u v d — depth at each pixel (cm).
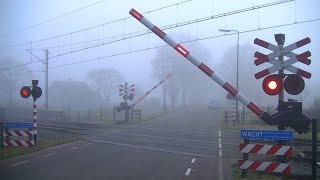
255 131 1123
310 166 1312
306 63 985
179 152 1959
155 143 2328
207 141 2425
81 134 2847
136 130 3192
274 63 1013
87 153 1920
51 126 3553
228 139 2534
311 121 952
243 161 1178
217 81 1169
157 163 1631
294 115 949
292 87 928
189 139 2538
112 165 1575
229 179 1302
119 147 2152
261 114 1106
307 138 1533
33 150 1966
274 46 1015
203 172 1435
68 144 2280
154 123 4006
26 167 1516
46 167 1518
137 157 1794
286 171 1134
